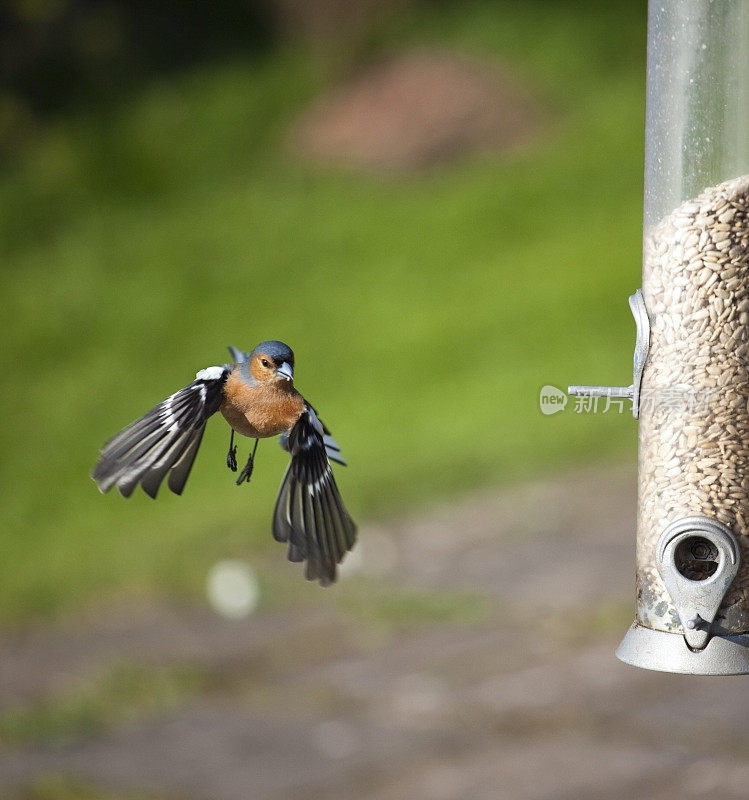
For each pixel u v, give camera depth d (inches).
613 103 1148.5
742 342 215.9
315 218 1056.2
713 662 205.9
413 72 1190.9
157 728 370.3
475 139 1127.0
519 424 682.8
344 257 984.3
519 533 528.4
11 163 1222.9
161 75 1327.5
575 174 1050.1
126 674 413.1
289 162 1155.9
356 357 817.5
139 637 450.3
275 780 332.5
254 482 671.8
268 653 423.8
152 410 161.9
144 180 1167.0
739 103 215.6
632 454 627.5
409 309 879.1
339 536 165.3
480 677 390.0
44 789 332.2
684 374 217.6
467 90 1159.6
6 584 542.9
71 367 887.1
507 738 347.9
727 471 213.3
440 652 411.5
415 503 581.3
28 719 382.9
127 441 159.2
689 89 217.6
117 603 493.4
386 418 720.3
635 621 221.5
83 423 802.2
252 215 1077.8
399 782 326.6
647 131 224.8
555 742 342.6
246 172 1154.7
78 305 970.7
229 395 165.9
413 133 1129.4
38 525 660.7
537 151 1101.7
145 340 908.0
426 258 960.3
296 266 984.3
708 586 206.5
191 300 957.8
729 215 216.2
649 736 341.4
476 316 844.0
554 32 1249.4
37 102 1288.1
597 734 345.1
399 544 528.4
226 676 407.2
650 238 222.8
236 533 570.6
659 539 212.4
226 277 983.6
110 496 687.1
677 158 218.8
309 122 1194.6
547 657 399.5
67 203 1144.2
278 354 166.2
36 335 934.4
